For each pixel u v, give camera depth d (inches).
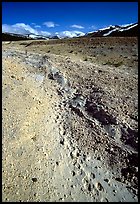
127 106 472.7
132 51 1128.8
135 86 588.4
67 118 457.7
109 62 927.7
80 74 697.0
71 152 364.5
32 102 458.9
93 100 513.7
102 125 427.8
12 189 276.7
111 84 602.5
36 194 280.4
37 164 320.8
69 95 559.8
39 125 404.8
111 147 374.3
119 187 310.0
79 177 319.9
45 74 674.8
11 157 313.9
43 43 1888.5
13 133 350.9
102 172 331.6
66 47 1435.8
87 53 1175.0
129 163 339.9
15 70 612.1
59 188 297.3
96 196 296.4
